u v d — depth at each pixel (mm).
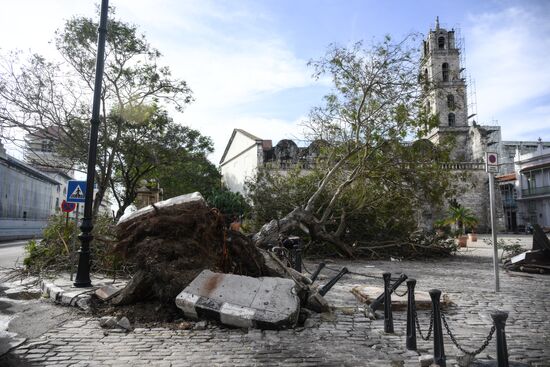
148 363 4410
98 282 9070
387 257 17531
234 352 4816
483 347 4020
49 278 9500
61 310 6758
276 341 5250
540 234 12453
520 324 6352
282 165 30906
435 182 16828
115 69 18219
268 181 20328
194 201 7500
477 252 20797
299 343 5199
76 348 4891
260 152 37469
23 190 36344
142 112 19922
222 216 7723
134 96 19328
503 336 3660
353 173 15922
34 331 5559
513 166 59688
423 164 16125
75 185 9516
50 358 4535
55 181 47625
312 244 17391
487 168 9312
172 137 22812
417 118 14672
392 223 17750
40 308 6891
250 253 7750
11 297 7918
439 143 16500
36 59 16766
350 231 17656
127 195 24438
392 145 15461
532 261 12398
